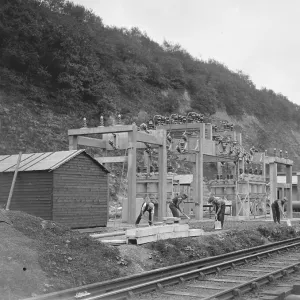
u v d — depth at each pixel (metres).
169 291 12.55
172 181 35.34
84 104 48.88
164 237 18.98
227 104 78.25
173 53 82.88
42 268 12.56
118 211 34.81
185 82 70.94
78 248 14.63
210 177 59.38
